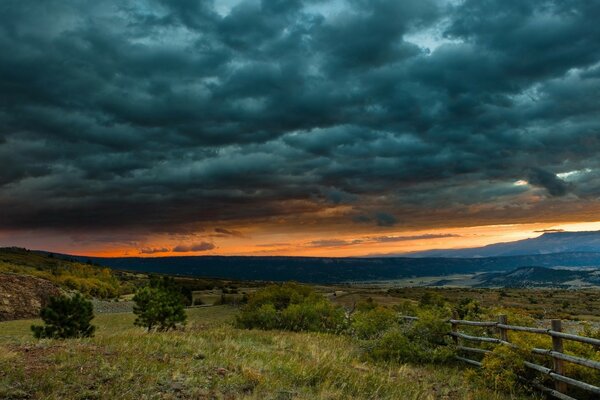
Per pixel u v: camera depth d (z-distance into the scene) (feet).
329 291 447.83
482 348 44.91
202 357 39.29
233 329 76.64
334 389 32.19
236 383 31.12
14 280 211.61
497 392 35.45
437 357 48.01
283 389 31.22
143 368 32.17
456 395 34.78
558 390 32.73
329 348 52.54
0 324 159.02
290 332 75.46
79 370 30.81
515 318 46.98
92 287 341.62
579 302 390.42
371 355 50.19
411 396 33.04
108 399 25.82
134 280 588.50
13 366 30.81
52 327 72.13
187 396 27.89
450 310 54.13
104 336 53.31
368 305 113.80
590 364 29.22
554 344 33.47
